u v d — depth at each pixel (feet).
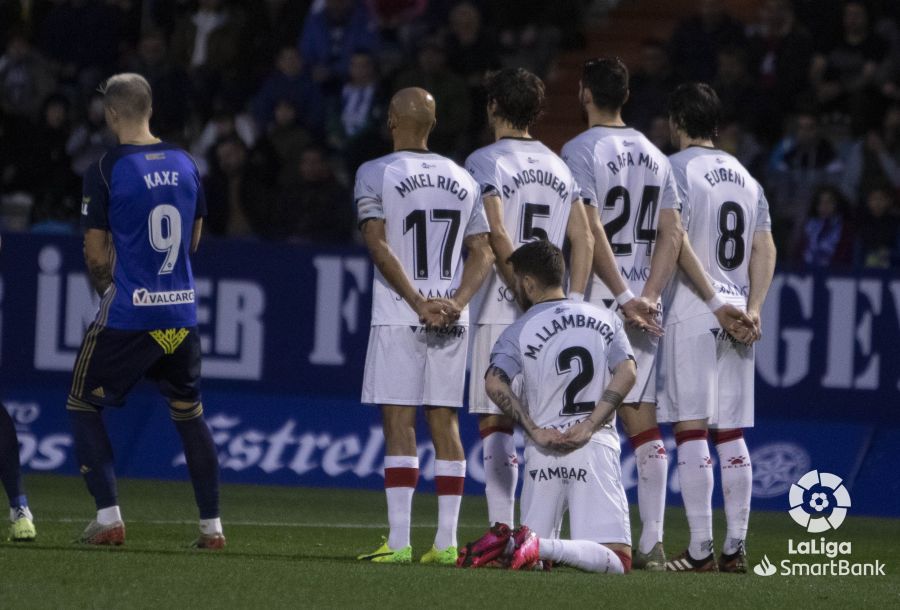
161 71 177.17
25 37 193.26
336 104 171.01
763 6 191.93
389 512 80.23
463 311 80.89
